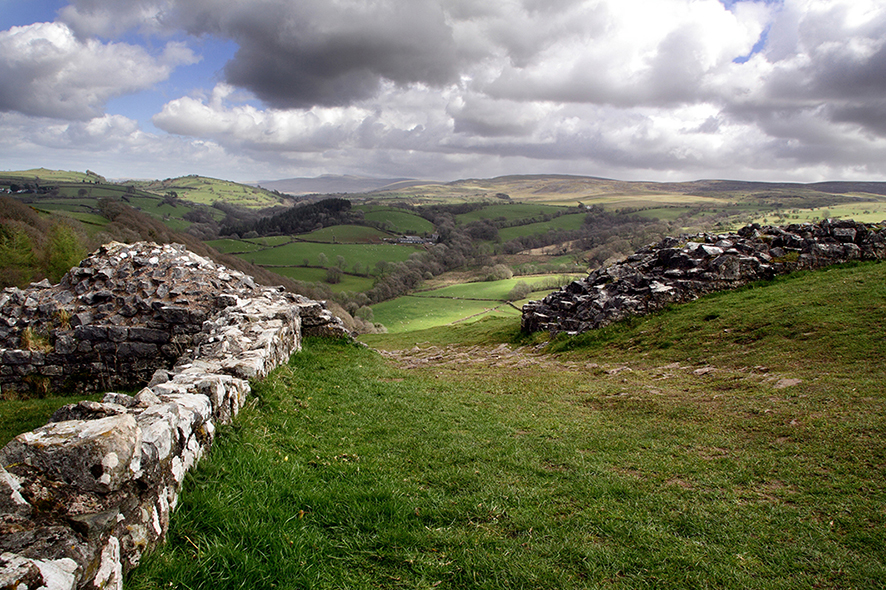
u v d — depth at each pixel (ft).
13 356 61.62
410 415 38.04
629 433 35.50
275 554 16.26
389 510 20.66
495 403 44.93
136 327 64.49
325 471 24.07
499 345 96.68
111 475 13.29
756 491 25.52
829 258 81.92
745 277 80.84
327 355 63.87
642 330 72.59
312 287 367.45
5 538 11.64
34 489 12.60
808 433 32.12
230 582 14.94
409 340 127.85
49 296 67.21
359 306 369.50
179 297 68.49
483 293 403.13
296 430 29.84
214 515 17.48
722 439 33.09
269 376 39.17
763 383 44.52
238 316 53.21
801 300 64.59
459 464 28.02
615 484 25.91
